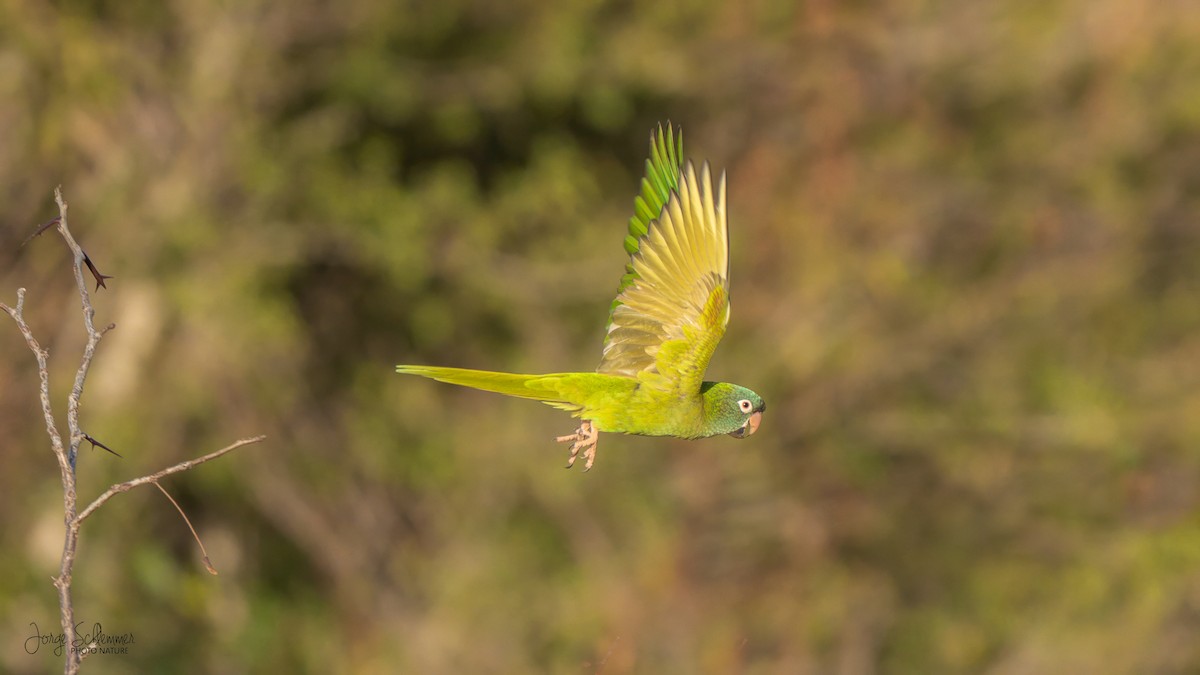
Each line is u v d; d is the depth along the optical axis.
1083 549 17.88
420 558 18.58
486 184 20.19
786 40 18.91
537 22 18.92
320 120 18.19
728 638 16.53
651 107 19.94
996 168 18.86
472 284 18.66
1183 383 18.66
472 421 19.16
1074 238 18.77
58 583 3.95
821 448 17.42
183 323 16.91
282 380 17.75
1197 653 17.44
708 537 17.14
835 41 18.72
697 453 17.25
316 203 17.83
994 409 17.83
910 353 17.50
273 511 17.70
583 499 17.73
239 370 17.20
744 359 17.22
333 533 18.22
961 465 17.83
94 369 16.56
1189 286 19.53
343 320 19.53
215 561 17.48
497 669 17.05
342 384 19.33
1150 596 17.41
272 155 17.41
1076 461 18.11
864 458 17.70
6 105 16.36
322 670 17.59
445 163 19.39
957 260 18.73
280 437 17.98
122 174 16.53
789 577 17.17
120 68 16.64
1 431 16.09
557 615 17.12
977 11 18.94
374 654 17.67
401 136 19.53
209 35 17.02
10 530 15.87
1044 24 18.80
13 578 15.39
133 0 16.95
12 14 15.95
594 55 18.80
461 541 18.28
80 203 16.69
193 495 17.48
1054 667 17.39
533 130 19.88
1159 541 17.64
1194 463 18.06
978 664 17.75
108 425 16.19
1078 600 17.69
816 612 16.98
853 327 17.42
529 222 19.20
